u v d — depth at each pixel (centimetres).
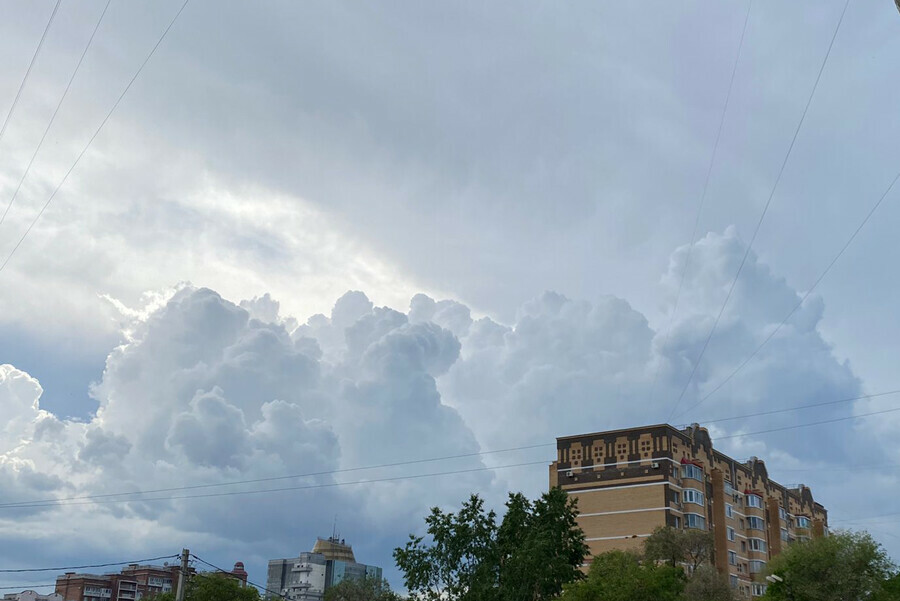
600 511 9800
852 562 5581
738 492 10938
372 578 10325
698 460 10144
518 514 5869
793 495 12838
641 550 8969
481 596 5359
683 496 9738
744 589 10462
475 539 5681
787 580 5694
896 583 5444
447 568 5584
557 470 10256
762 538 10912
